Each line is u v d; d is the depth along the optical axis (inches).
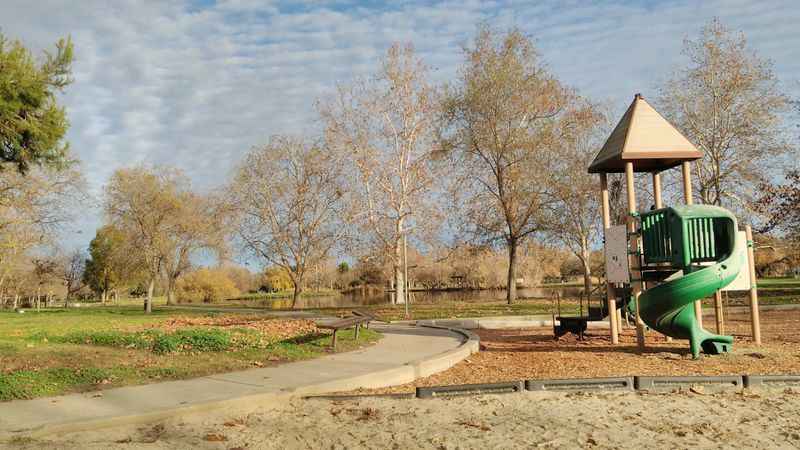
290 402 301.1
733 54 1246.9
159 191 1462.8
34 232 1374.3
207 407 279.7
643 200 1348.4
